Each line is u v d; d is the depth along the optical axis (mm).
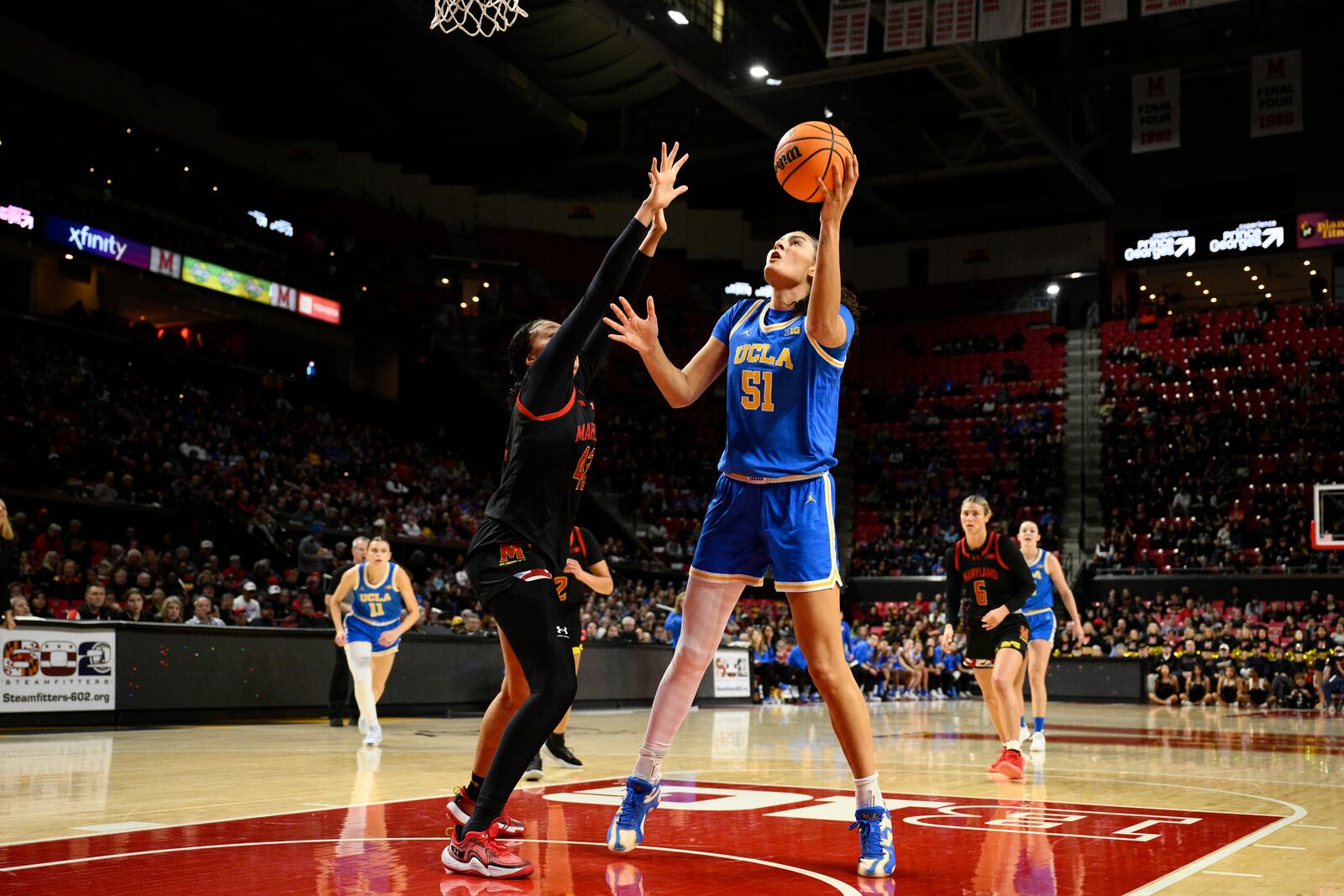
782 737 9883
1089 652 22328
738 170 32344
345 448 25203
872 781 3414
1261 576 25469
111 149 25422
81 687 9648
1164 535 28000
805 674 20000
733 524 3682
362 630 8234
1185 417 30672
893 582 28188
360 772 6156
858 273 36969
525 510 3508
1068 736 11273
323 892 2871
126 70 26250
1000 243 35438
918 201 35500
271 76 26672
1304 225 31141
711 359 3932
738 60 25047
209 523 18656
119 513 18234
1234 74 32312
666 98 30672
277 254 26828
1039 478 30359
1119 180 33625
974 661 6840
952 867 3418
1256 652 20844
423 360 29797
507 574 3451
